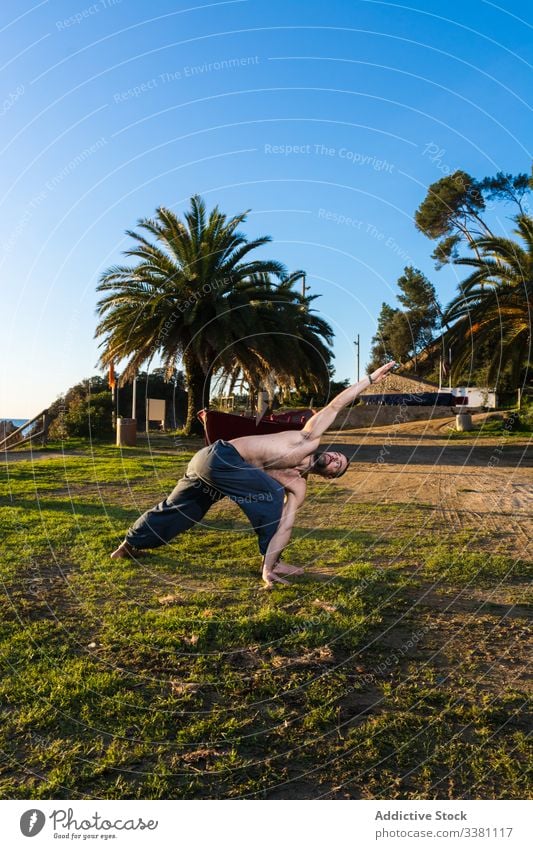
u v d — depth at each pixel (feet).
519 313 73.36
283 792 8.22
